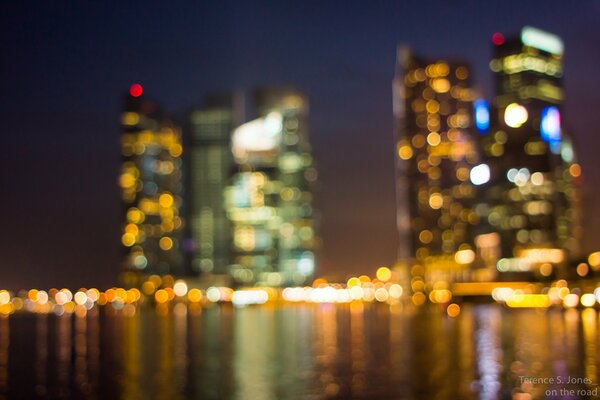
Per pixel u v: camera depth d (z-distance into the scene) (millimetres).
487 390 81000
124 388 89812
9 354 141250
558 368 97812
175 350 145750
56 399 82375
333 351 137875
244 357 127688
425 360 115188
